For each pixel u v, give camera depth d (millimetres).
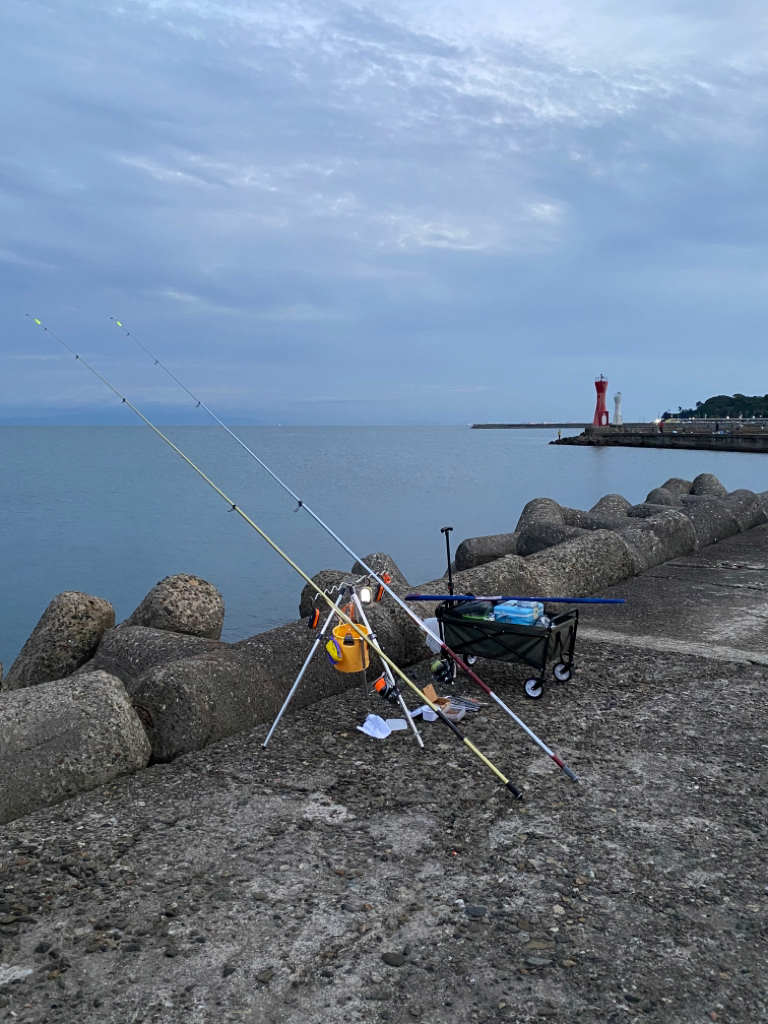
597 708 4617
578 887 2801
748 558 9961
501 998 2258
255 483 51125
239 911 2662
